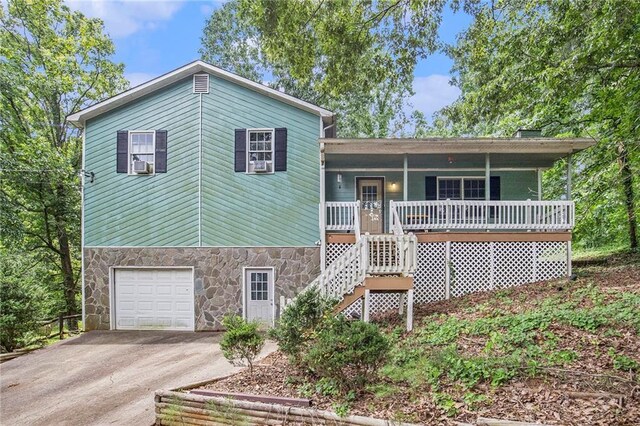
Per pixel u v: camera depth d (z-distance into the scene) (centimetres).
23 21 1562
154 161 1169
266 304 1151
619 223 1567
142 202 1170
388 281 843
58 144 1681
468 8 803
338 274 859
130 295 1166
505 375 489
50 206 1495
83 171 1173
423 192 1323
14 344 995
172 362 832
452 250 1110
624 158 1255
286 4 786
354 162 1266
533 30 953
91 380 736
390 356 555
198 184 1166
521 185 1314
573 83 974
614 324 605
